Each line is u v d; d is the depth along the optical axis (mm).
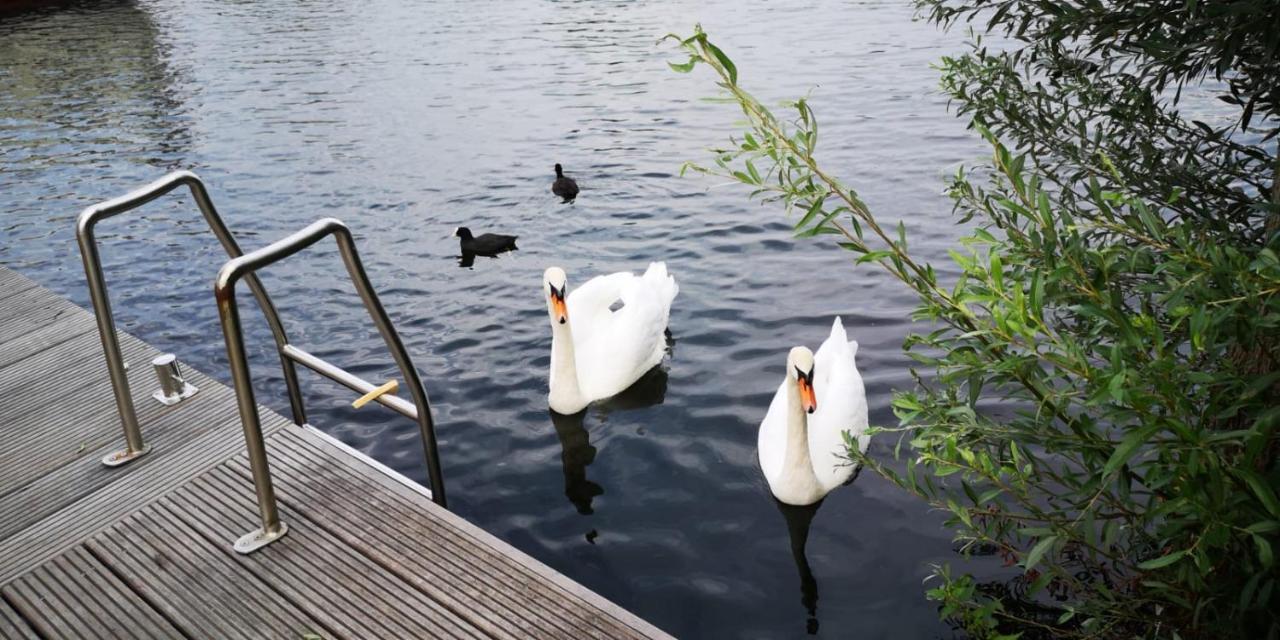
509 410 7312
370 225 11961
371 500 3668
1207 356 2326
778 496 5922
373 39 26375
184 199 13234
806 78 18469
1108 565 4504
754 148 2562
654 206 12008
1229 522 2184
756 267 9773
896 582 5020
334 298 9609
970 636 4551
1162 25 3234
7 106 20125
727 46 22250
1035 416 2695
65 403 4605
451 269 10383
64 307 5812
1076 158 4086
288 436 4137
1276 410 1996
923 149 13367
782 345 8086
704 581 5184
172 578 3336
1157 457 2592
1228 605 2871
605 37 24531
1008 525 3494
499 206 12469
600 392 7430
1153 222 2305
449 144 15578
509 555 3338
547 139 15570
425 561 3330
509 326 8867
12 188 14344
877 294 8859
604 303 8898
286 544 3455
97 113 19172
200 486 3842
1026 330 2254
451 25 27906
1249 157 3727
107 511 3729
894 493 5855
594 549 5523
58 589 3328
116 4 36281
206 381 4699
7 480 3984
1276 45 2617
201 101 19734
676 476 6297
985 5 4156
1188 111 12672
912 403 2900
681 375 7719
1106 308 2279
